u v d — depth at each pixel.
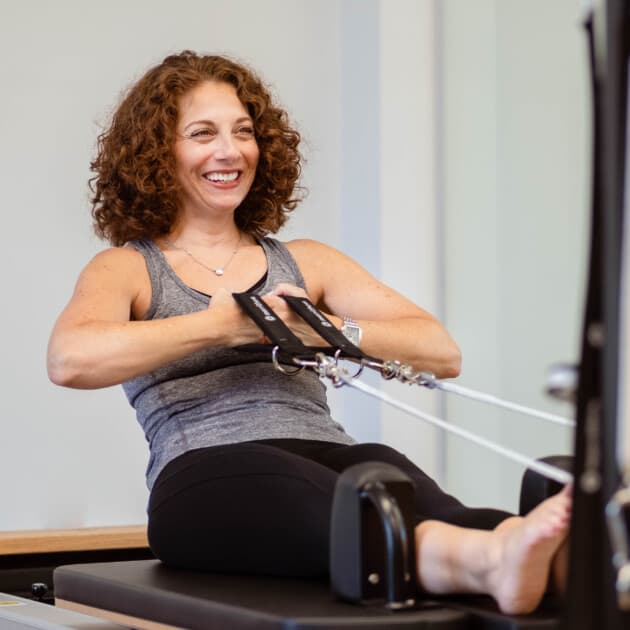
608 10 1.42
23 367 4.74
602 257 1.45
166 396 2.91
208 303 3.06
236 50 5.18
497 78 5.02
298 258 3.33
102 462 4.86
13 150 4.77
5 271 4.73
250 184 3.26
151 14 5.05
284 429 2.85
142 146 3.17
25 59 4.80
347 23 5.28
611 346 1.41
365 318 3.31
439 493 2.62
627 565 1.44
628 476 1.43
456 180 5.11
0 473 4.67
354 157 5.21
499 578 2.09
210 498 2.65
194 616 2.34
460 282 5.08
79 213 4.88
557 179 4.77
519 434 4.89
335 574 2.23
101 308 2.91
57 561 4.38
